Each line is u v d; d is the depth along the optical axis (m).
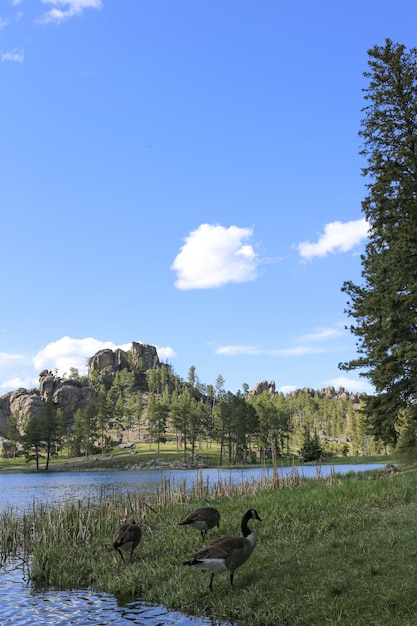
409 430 35.69
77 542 16.41
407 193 31.12
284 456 145.88
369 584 9.23
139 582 11.58
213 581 10.87
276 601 9.38
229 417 126.88
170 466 112.38
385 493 18.05
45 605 10.58
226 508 18.28
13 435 140.62
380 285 31.83
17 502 34.69
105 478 72.19
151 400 185.75
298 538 13.18
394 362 31.44
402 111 32.72
